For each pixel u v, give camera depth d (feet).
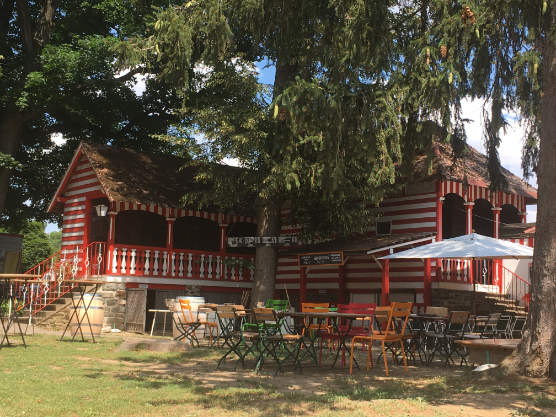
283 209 87.45
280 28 52.95
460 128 44.16
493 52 42.09
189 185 83.56
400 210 74.54
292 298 87.30
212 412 24.48
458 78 39.45
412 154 48.65
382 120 43.11
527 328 33.81
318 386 32.42
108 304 72.69
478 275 76.54
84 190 83.82
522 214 82.74
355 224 69.77
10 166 94.99
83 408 24.71
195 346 53.36
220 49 53.11
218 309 42.75
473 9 38.78
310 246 76.89
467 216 74.23
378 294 76.43
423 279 70.74
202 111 67.72
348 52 43.60
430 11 49.14
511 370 33.47
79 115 103.71
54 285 74.64
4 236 103.60
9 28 110.01
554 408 26.20
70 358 41.14
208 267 82.53
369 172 47.39
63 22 111.04
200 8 54.08
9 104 99.09
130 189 75.87
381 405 25.77
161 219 88.07
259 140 62.75
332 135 43.83
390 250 65.72
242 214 84.99
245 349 46.96
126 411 24.41
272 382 33.50
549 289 33.06
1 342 49.60
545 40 37.29
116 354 44.60
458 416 24.11
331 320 47.73
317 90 42.70
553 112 34.19
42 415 23.27
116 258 75.82
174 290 80.69
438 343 47.50
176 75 56.34
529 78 39.70
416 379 35.96
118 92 104.99
